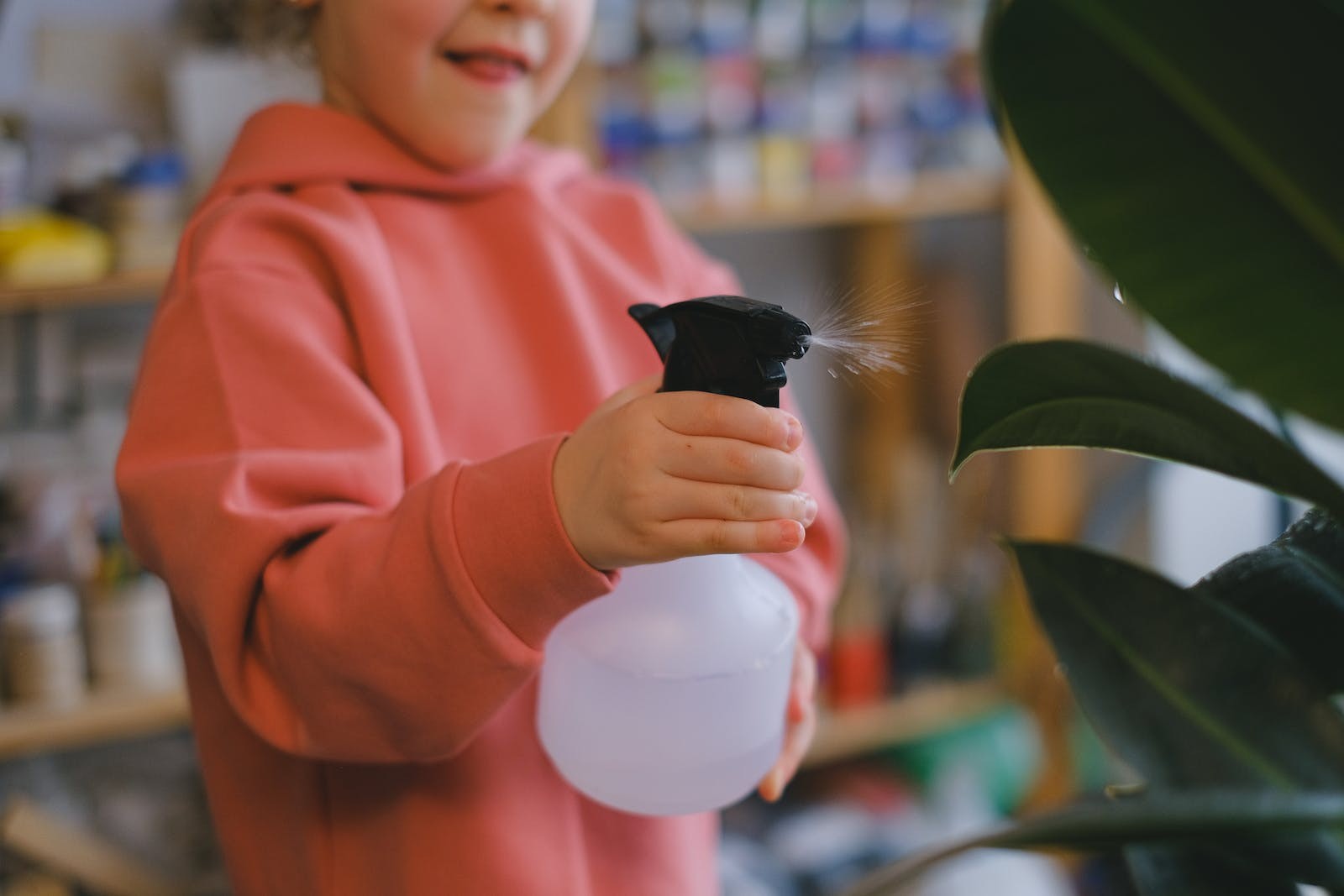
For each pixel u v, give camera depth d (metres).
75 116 1.44
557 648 0.57
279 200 0.70
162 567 0.61
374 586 0.53
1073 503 1.73
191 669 0.70
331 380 0.64
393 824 0.66
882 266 1.75
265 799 0.69
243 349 0.63
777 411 0.45
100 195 1.31
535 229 0.78
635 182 1.48
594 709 0.55
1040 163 0.34
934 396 1.83
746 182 1.54
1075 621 0.42
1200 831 0.33
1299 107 0.32
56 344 1.43
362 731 0.57
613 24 1.46
